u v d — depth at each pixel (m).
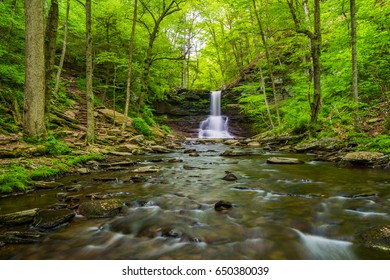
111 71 23.08
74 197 5.09
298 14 13.48
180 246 3.17
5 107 10.99
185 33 28.06
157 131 20.67
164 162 10.01
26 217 3.92
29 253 3.04
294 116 17.05
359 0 12.08
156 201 4.92
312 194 5.27
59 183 6.08
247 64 36.16
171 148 15.70
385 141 8.53
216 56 36.62
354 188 5.63
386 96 11.69
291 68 23.86
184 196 5.28
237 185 6.19
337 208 4.43
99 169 8.25
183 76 38.03
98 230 3.64
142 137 15.59
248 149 14.85
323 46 16.36
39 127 9.02
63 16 20.08
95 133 13.83
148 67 19.59
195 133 26.48
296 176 7.02
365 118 11.81
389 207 4.45
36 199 5.04
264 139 17.64
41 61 9.03
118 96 22.12
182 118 28.66
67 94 18.48
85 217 4.12
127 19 19.56
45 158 7.81
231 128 26.81
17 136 8.84
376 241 3.14
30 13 8.77
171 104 29.77
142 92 19.52
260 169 8.26
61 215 3.97
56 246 3.19
